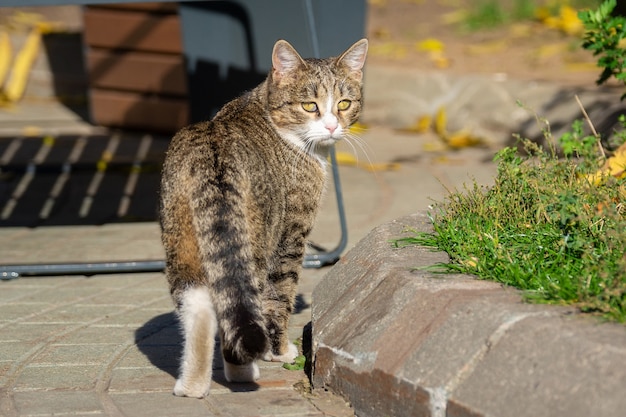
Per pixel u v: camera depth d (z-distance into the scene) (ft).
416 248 19.42
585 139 24.20
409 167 37.88
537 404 13.96
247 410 17.39
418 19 54.34
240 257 16.80
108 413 17.37
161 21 42.01
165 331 22.20
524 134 38.60
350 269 19.61
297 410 17.38
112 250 29.17
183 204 17.38
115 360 20.30
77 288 25.72
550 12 51.67
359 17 31.73
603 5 24.66
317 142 21.15
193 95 38.99
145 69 43.09
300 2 34.01
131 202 34.78
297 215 20.62
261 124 20.53
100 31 44.06
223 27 37.01
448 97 43.16
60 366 19.94
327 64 21.95
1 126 45.39
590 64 43.14
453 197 21.54
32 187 36.65
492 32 50.67
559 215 18.76
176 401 17.90
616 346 13.87
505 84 41.11
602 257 17.43
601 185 20.48
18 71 51.01
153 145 42.37
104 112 44.98
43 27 52.21
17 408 17.65
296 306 23.99
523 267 17.65
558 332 14.53
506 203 20.17
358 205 33.22
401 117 44.39
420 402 15.53
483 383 14.82
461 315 15.96
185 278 17.56
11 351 20.84
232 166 17.66
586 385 13.64
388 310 17.30
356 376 17.08
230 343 16.58
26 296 25.02
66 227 31.91
